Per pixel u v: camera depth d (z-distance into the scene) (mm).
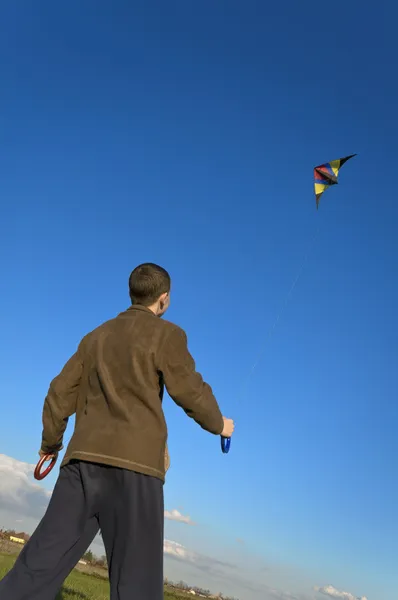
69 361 2869
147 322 2850
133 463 2562
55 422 2846
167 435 2750
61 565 2547
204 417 2768
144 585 2484
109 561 2570
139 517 2537
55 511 2594
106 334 2844
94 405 2727
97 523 2662
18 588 2471
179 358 2775
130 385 2697
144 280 2986
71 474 2635
